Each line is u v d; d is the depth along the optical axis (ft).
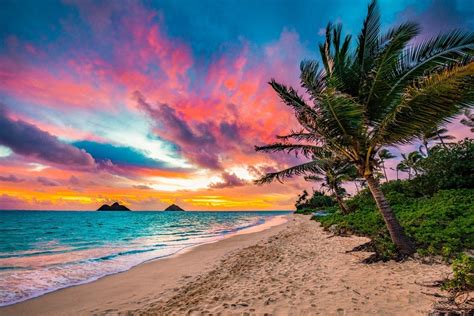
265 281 21.98
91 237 88.02
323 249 34.40
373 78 26.53
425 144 103.86
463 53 20.68
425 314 12.85
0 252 54.19
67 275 31.83
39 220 215.10
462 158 57.82
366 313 13.73
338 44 29.58
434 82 19.02
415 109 20.93
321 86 28.40
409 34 24.14
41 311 20.06
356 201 78.84
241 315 14.96
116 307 19.90
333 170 74.69
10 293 24.64
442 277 18.11
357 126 24.35
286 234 60.54
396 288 16.99
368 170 27.04
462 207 38.22
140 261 40.83
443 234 27.37
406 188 68.18
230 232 95.81
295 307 15.43
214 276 26.99
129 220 237.25
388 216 26.09
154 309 18.37
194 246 56.18
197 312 16.12
